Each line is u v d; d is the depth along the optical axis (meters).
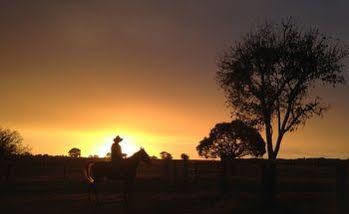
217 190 34.84
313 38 30.75
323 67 30.55
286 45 30.52
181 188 37.88
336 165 24.83
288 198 27.73
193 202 28.94
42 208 27.17
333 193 29.34
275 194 27.77
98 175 28.72
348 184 24.55
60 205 28.42
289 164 30.80
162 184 39.88
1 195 33.66
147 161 29.30
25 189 36.88
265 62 30.39
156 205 28.23
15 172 48.59
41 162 45.56
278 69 30.48
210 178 42.66
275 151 30.20
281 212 24.05
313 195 28.77
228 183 32.66
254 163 33.06
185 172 41.72
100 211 26.30
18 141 52.91
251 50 30.97
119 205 28.44
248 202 26.80
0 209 26.64
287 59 30.33
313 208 24.42
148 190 37.12
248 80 30.89
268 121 30.36
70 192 36.25
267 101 30.27
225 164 32.94
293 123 30.12
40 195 34.06
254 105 30.83
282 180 39.06
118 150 28.89
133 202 29.59
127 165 28.53
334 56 30.83
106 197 32.53
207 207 26.92
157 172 54.00
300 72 30.16
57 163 46.56
